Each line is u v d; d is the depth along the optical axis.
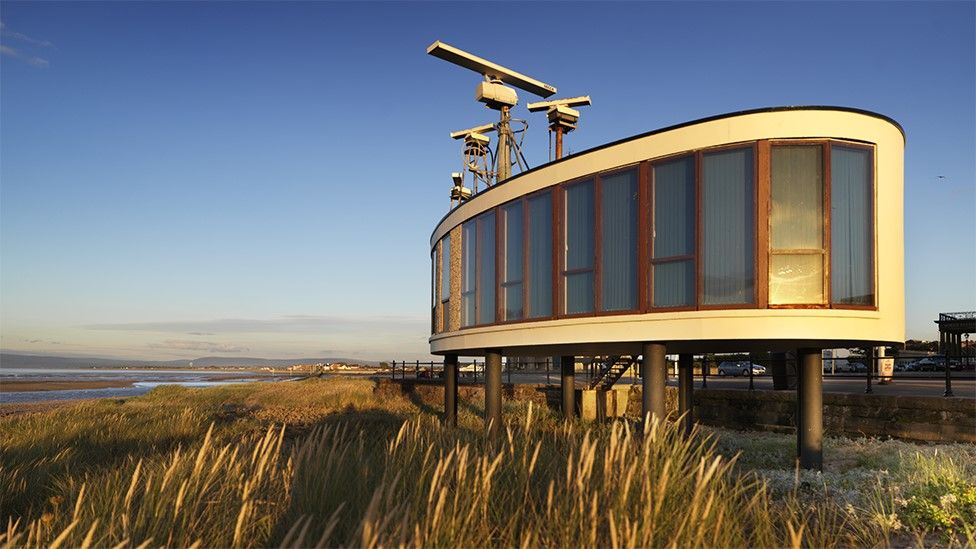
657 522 4.54
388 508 4.44
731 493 5.59
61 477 8.77
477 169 25.45
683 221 10.63
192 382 101.12
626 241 11.42
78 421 16.81
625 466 5.08
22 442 12.55
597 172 11.98
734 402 17.58
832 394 14.94
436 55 20.66
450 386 19.42
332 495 5.24
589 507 4.55
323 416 21.89
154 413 20.95
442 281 18.62
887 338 10.03
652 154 11.07
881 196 10.14
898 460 9.73
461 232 16.84
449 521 4.56
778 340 10.28
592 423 17.48
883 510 6.45
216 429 17.06
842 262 9.93
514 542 4.68
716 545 4.45
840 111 10.02
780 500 7.47
